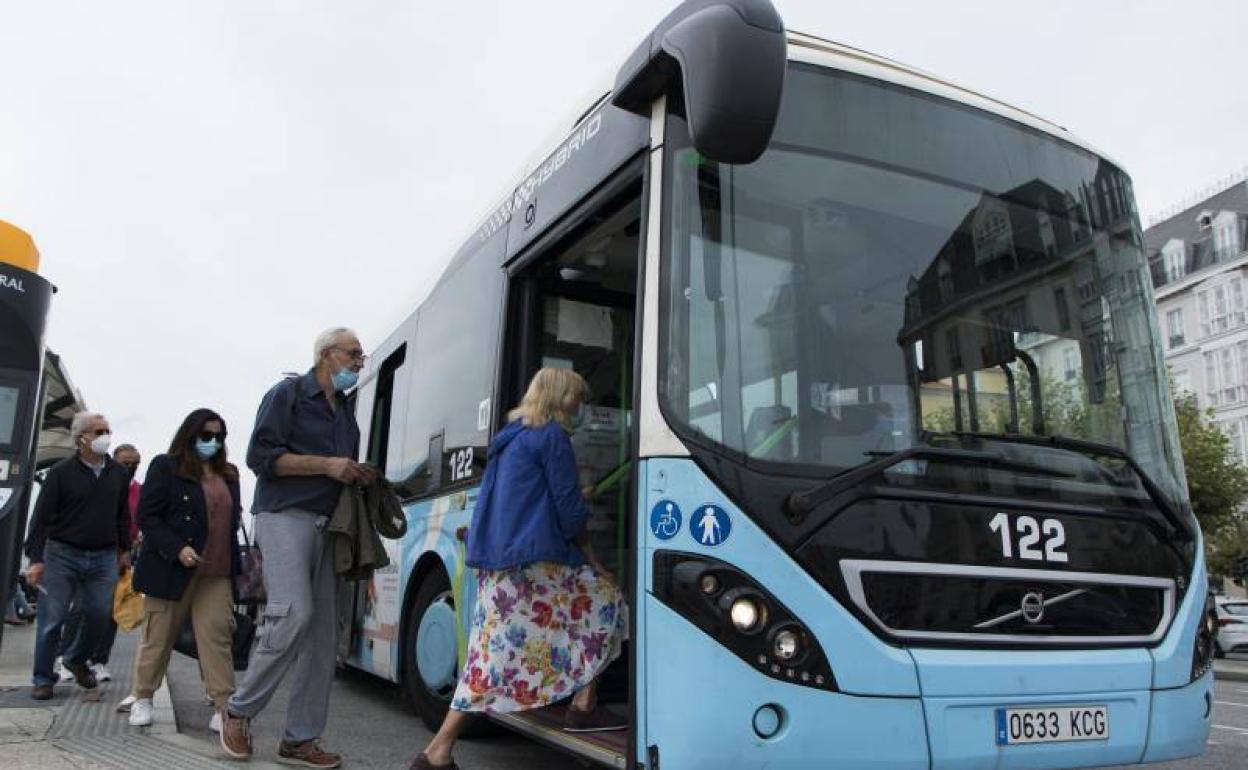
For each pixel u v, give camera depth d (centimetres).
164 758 470
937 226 404
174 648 591
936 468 354
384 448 824
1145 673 364
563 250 502
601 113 457
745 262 368
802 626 321
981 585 346
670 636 326
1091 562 369
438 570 609
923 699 326
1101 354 423
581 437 513
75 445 681
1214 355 4759
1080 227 440
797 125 392
